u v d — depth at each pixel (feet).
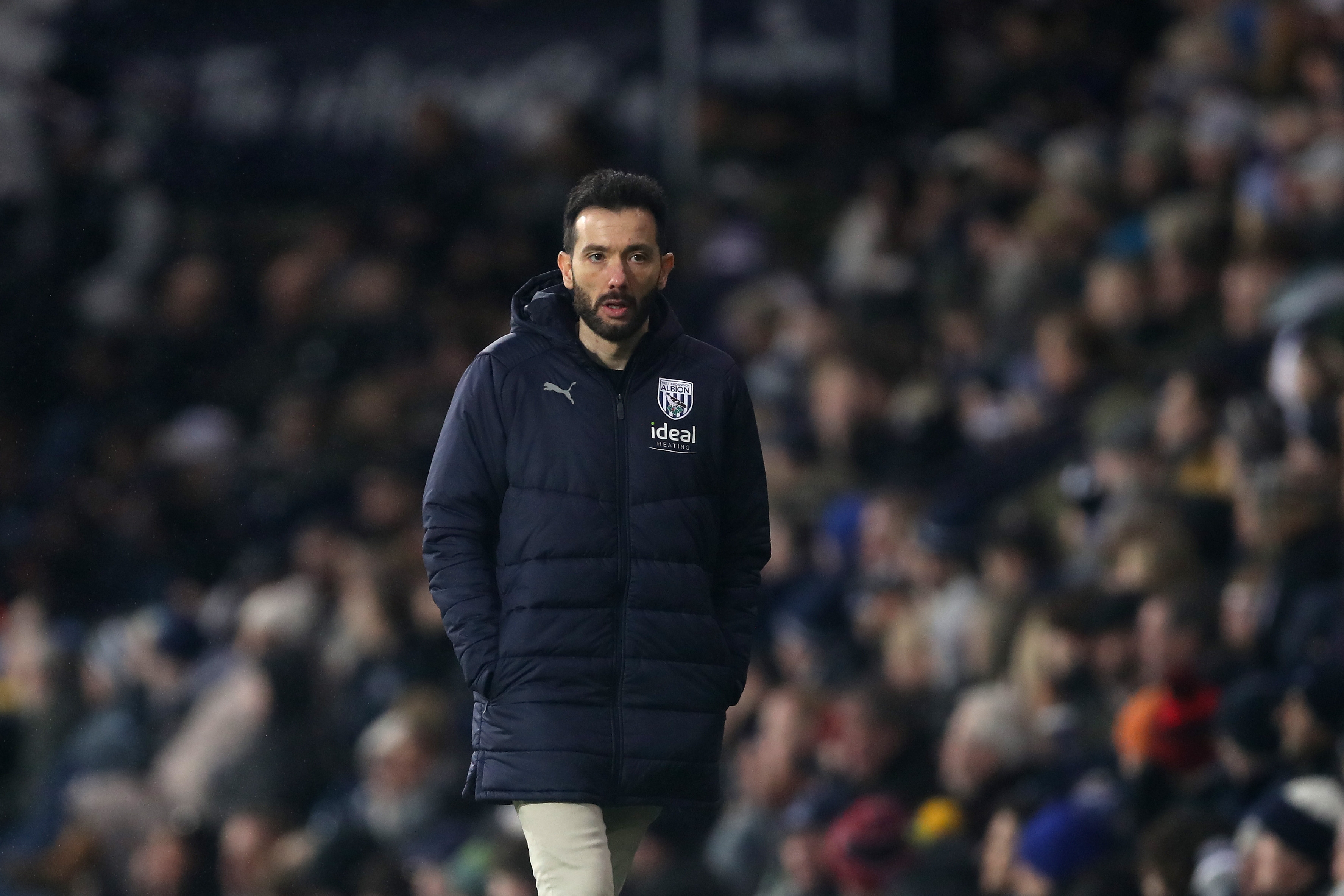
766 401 128.88
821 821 80.74
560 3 181.98
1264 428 88.53
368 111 185.37
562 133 173.47
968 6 175.83
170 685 124.06
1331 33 142.51
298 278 173.78
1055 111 160.35
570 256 45.70
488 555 45.75
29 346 179.83
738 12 173.47
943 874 75.31
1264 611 77.82
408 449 147.95
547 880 44.78
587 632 44.62
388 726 100.99
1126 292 111.75
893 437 115.75
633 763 44.45
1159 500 89.25
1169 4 176.86
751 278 160.66
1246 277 106.32
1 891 108.47
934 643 93.56
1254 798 68.69
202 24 190.60
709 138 172.55
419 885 94.22
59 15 191.42
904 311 139.03
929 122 169.37
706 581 45.83
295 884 99.66
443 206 173.58
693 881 81.71
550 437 45.24
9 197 187.52
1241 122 136.98
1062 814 71.36
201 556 153.69
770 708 88.84
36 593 153.17
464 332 163.73
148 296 181.57
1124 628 80.07
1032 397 112.27
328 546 131.23
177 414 173.58
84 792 112.88
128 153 188.34
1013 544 93.66
